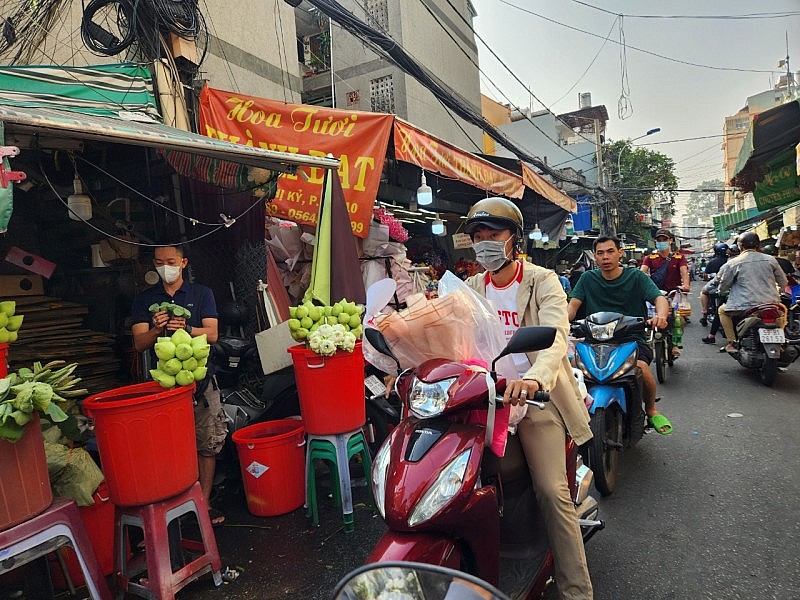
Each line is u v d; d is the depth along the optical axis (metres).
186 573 2.66
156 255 3.42
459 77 15.43
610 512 3.42
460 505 1.68
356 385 3.53
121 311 4.92
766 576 2.62
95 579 2.40
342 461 3.40
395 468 1.76
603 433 3.54
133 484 2.51
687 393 6.19
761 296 6.33
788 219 19.25
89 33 4.54
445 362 2.00
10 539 2.11
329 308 3.62
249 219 5.04
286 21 9.08
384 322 2.05
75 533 2.36
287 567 3.00
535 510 2.38
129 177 4.82
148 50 4.46
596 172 29.39
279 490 3.63
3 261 4.48
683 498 3.53
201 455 3.50
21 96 3.54
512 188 7.98
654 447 4.52
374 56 12.86
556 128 31.05
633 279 4.51
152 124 3.64
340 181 4.56
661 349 6.68
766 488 3.57
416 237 10.20
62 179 4.73
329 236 4.33
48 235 4.98
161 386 2.69
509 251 2.41
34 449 2.24
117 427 2.47
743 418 5.09
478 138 16.39
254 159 3.80
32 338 4.37
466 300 2.03
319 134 5.04
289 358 4.23
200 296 3.54
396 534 1.68
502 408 1.94
